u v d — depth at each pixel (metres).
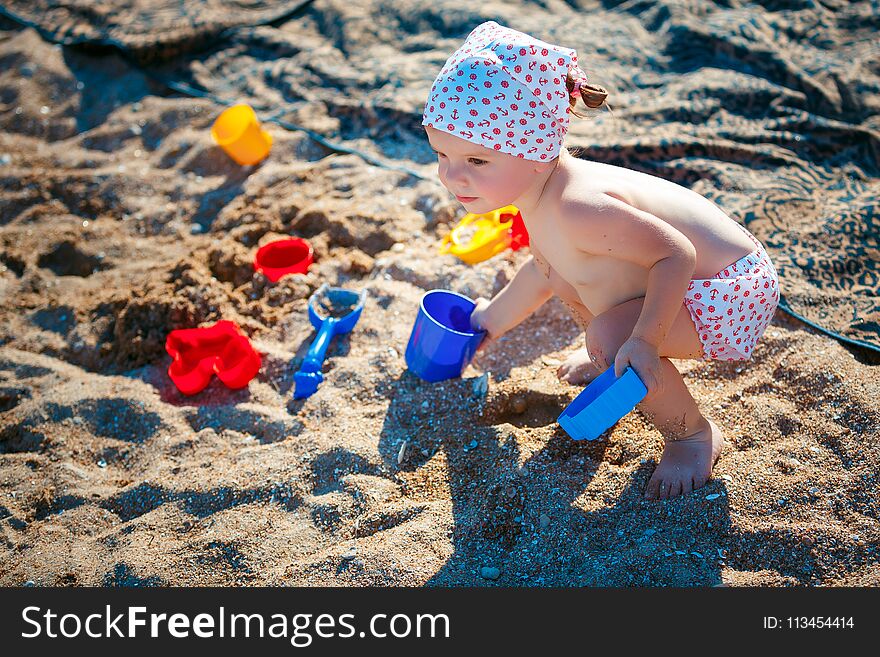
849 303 2.85
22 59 4.48
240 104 3.88
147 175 3.90
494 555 2.21
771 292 2.29
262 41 4.50
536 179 2.21
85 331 3.13
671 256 2.09
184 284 3.17
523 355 2.87
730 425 2.47
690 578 2.08
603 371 2.30
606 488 2.31
